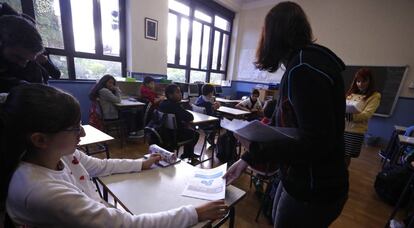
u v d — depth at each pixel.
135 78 4.07
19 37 0.91
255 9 6.29
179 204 0.77
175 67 5.20
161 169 1.02
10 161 0.53
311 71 0.59
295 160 0.60
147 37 4.14
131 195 0.81
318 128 0.57
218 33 6.31
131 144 3.32
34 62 1.27
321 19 5.11
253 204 1.95
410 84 4.14
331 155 0.67
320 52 0.64
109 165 0.94
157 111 2.33
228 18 6.41
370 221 1.88
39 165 0.56
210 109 3.28
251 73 6.59
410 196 2.01
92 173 0.90
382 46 4.39
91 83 3.59
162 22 4.34
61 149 0.57
